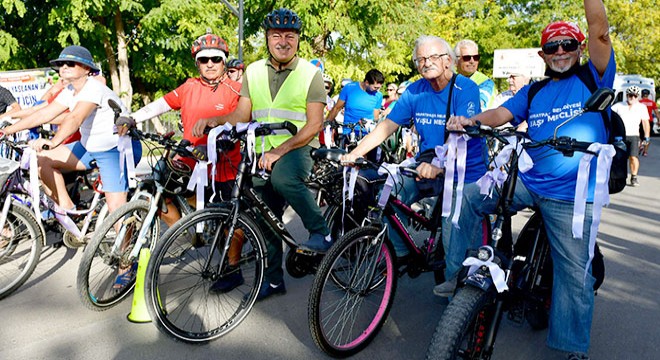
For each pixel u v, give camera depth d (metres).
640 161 13.77
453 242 3.23
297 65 3.43
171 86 20.45
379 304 3.32
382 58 17.56
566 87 2.72
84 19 14.05
